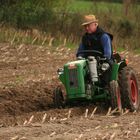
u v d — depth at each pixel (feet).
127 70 90.38
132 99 90.38
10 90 102.73
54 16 191.72
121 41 189.16
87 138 66.03
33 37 171.53
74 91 86.58
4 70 127.44
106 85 88.17
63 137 66.69
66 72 86.99
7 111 90.89
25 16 188.03
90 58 87.15
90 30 88.43
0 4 189.98
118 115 84.94
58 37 180.24
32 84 110.22
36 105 95.35
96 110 88.38
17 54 147.95
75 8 226.38
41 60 142.61
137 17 204.74
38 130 71.46
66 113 84.38
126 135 68.49
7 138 66.95
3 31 171.01
